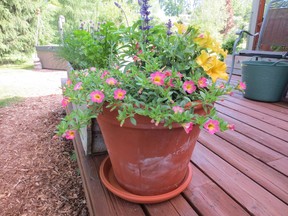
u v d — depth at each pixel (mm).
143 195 780
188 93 708
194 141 770
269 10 2332
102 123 718
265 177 956
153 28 956
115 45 1240
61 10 8586
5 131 2100
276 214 760
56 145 1849
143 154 698
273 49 2818
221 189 877
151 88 660
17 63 6809
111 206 786
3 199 1270
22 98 3129
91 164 1032
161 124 635
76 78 874
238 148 1208
